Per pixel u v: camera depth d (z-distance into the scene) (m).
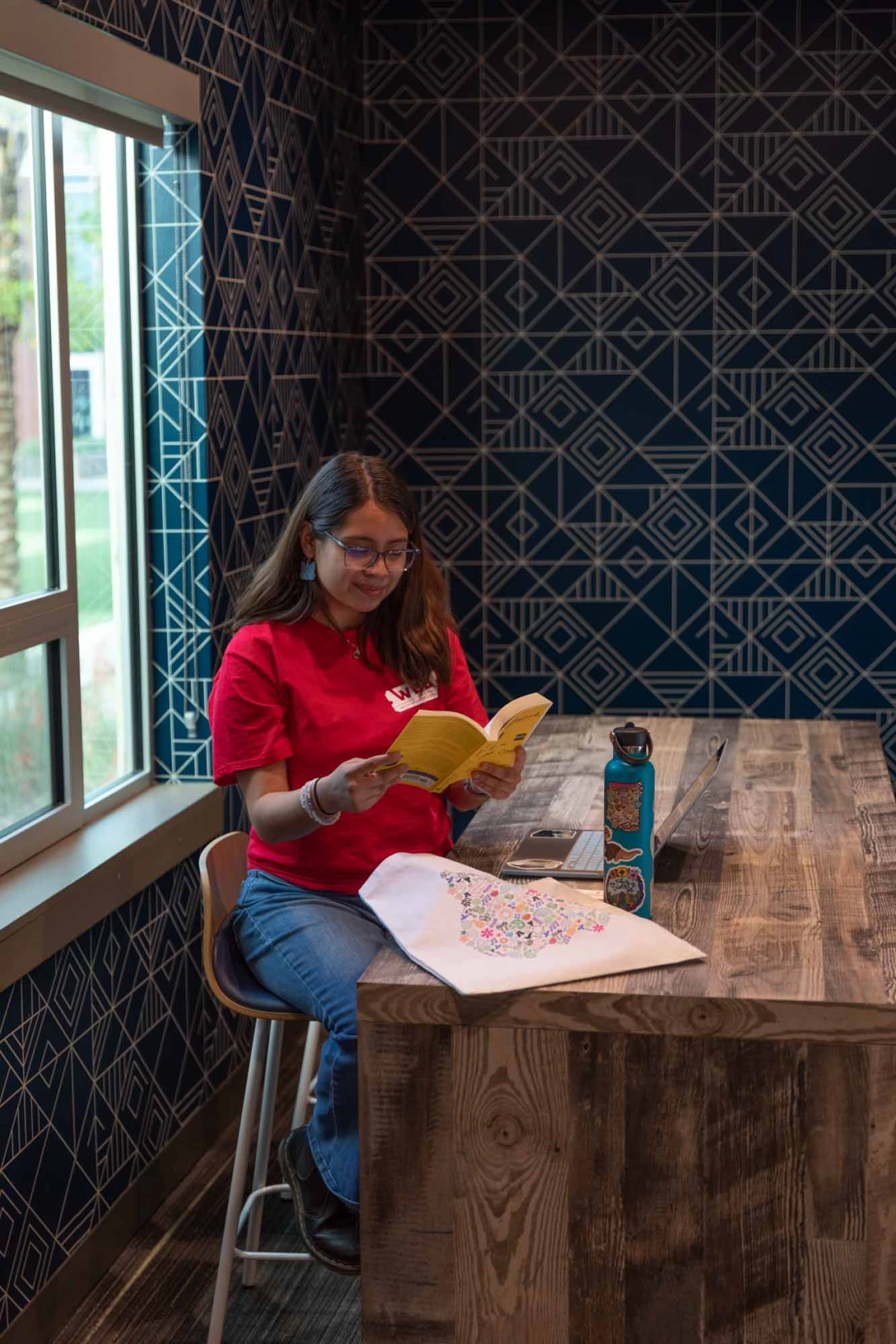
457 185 4.33
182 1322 2.54
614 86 4.23
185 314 3.09
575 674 4.50
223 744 2.23
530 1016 1.72
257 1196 2.60
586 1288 1.78
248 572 3.41
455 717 1.95
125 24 2.71
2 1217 2.34
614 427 4.38
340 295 4.16
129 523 3.10
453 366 4.41
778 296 4.26
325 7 3.96
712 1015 1.68
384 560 2.19
